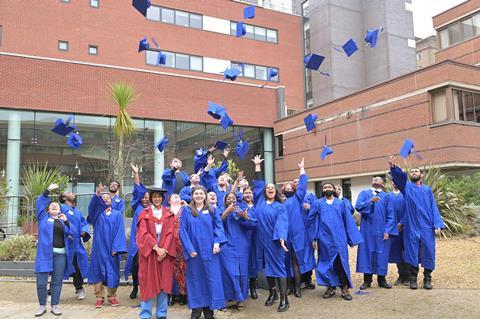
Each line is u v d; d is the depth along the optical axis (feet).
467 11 81.97
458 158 51.47
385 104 61.52
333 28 101.30
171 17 89.97
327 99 99.76
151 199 19.60
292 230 22.43
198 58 91.86
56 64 63.41
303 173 23.24
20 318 20.39
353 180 68.69
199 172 25.17
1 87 59.67
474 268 26.18
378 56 102.78
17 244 33.01
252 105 80.48
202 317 19.97
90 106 65.00
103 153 64.90
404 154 26.71
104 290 25.02
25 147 60.85
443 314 18.33
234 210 21.02
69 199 25.18
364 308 19.85
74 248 24.34
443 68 53.21
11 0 76.23
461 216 39.47
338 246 21.71
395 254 24.26
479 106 55.26
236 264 20.97
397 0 103.96
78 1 81.10
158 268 18.80
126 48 84.38
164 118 70.85
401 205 24.12
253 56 98.78
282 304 20.16
